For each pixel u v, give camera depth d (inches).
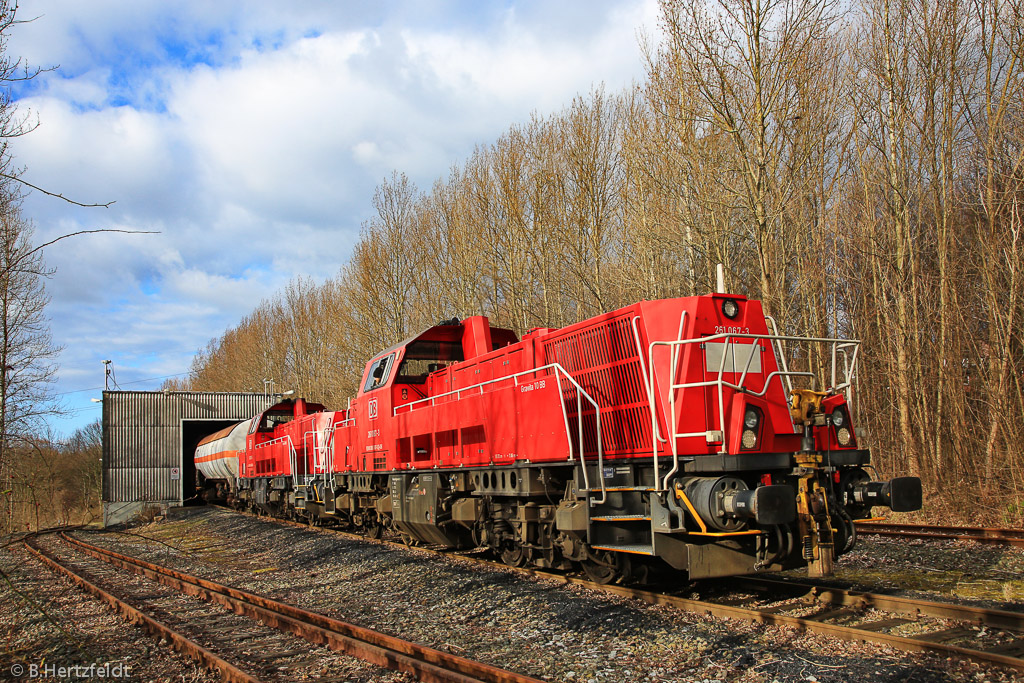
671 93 796.6
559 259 1109.7
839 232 870.4
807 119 762.2
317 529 748.6
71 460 1411.2
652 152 883.4
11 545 885.8
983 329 729.0
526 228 1151.0
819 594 305.7
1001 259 670.5
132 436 1389.0
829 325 905.5
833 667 220.1
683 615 289.9
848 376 313.6
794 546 289.3
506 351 431.8
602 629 281.0
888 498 282.5
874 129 864.3
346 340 1681.8
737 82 692.1
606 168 1093.1
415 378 570.3
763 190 670.5
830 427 297.7
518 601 339.3
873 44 816.9
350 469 664.4
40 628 370.3
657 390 304.8
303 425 851.4
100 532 1083.3
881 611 282.7
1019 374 658.2
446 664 244.4
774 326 326.3
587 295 1103.0
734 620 277.9
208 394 1475.1
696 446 291.3
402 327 1454.2
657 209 849.5
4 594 497.0
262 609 341.7
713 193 746.2
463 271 1272.1
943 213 745.6
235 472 1175.0
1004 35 708.0
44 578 575.5
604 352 340.8
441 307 1393.9
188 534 904.9
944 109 762.8
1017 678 202.4
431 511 488.1
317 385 2063.2
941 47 762.8
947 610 267.0
